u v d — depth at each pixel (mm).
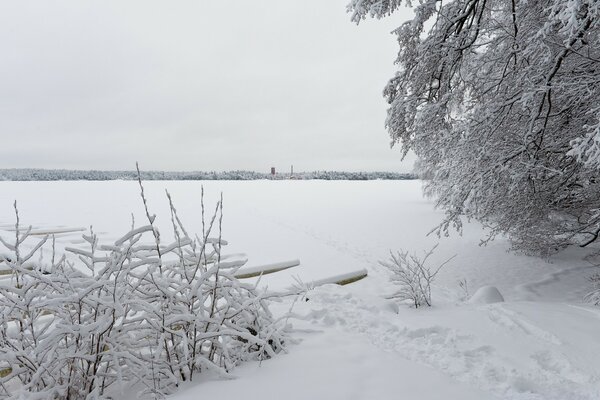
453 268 10164
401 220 16688
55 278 2781
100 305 2816
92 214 14586
